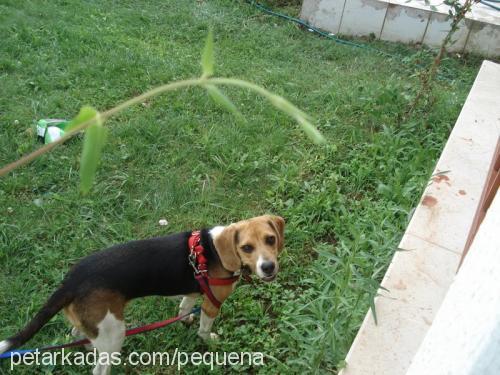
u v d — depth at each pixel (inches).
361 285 40.3
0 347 38.4
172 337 51.1
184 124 79.4
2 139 71.7
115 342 43.7
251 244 43.5
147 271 43.5
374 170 71.0
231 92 88.2
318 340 42.3
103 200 64.4
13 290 52.7
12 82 85.0
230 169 71.4
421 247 51.3
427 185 60.0
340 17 119.3
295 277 57.3
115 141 74.6
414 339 42.3
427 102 82.7
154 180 69.0
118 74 90.4
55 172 68.1
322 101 88.8
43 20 104.0
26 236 58.4
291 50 108.2
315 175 71.8
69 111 80.7
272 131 80.0
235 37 110.9
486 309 16.8
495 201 28.7
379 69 104.9
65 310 42.8
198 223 63.2
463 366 16.2
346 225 61.4
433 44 116.3
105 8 115.0
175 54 100.0
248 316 52.6
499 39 112.0
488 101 78.0
